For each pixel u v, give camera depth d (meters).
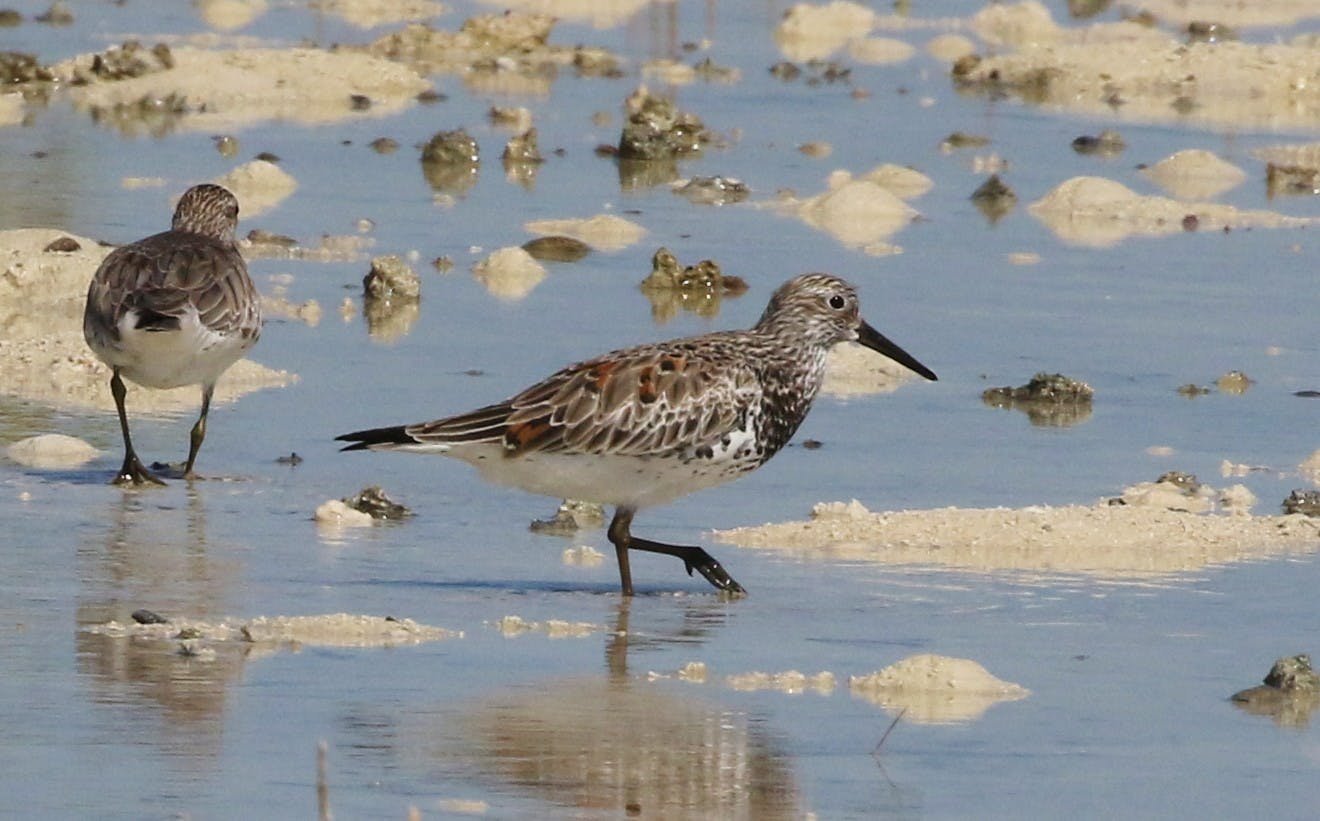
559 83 40.41
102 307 18.02
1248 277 27.34
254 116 36.03
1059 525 16.89
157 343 17.73
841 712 12.50
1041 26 46.91
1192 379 22.70
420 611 14.47
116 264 18.33
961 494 18.27
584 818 10.69
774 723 12.25
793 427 16.03
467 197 30.55
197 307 17.88
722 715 12.36
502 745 11.70
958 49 44.97
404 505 17.53
